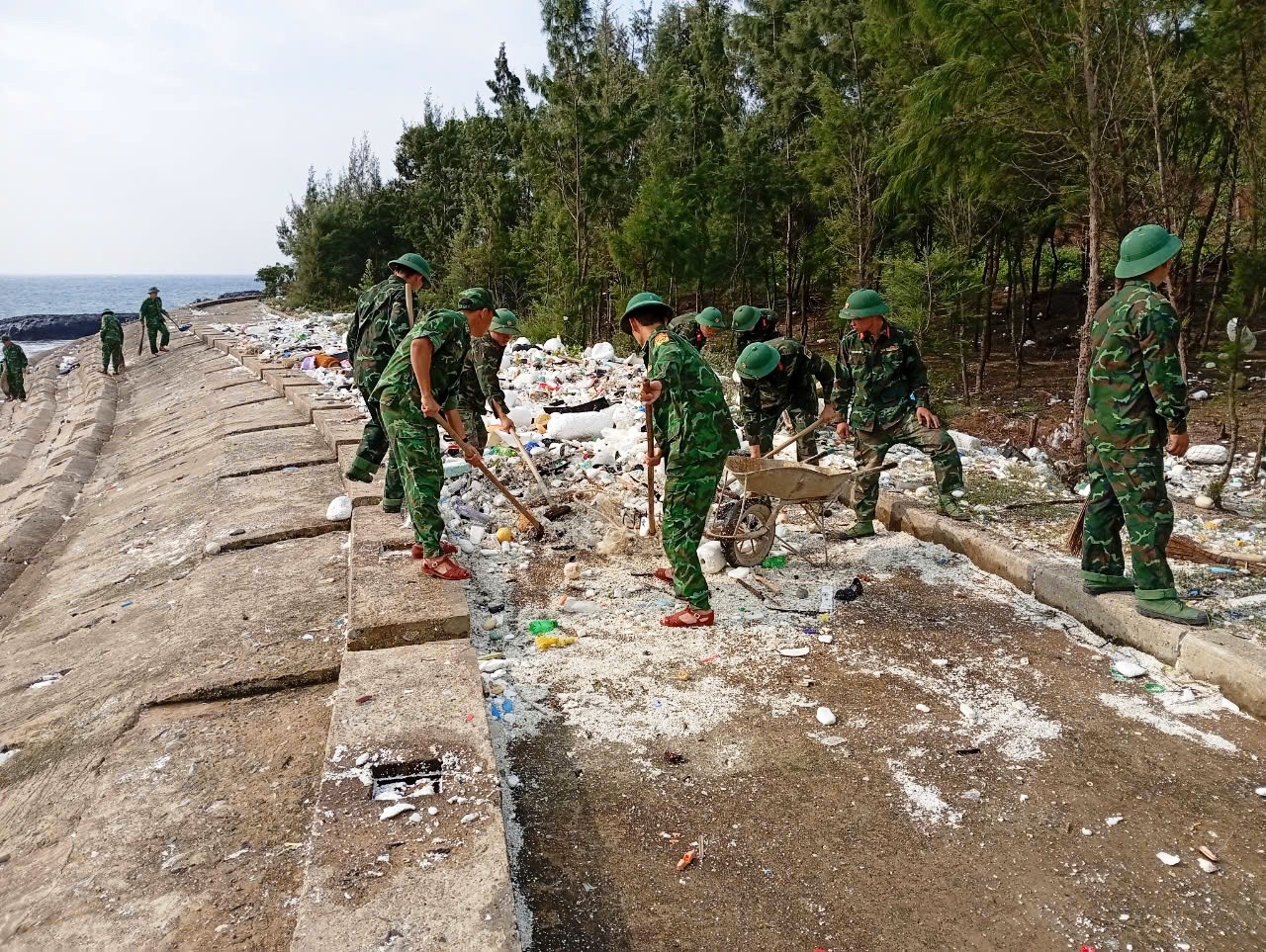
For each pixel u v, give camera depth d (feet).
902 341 19.47
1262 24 23.48
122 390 69.26
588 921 8.90
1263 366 41.83
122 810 11.33
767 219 64.18
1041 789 10.99
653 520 18.72
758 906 9.12
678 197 60.54
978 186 39.19
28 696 17.30
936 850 9.93
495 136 91.66
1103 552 15.26
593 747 11.94
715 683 13.62
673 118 66.69
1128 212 32.07
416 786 9.96
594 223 64.13
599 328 68.74
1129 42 29.17
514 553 19.16
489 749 10.59
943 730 12.30
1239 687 12.75
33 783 13.17
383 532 18.58
